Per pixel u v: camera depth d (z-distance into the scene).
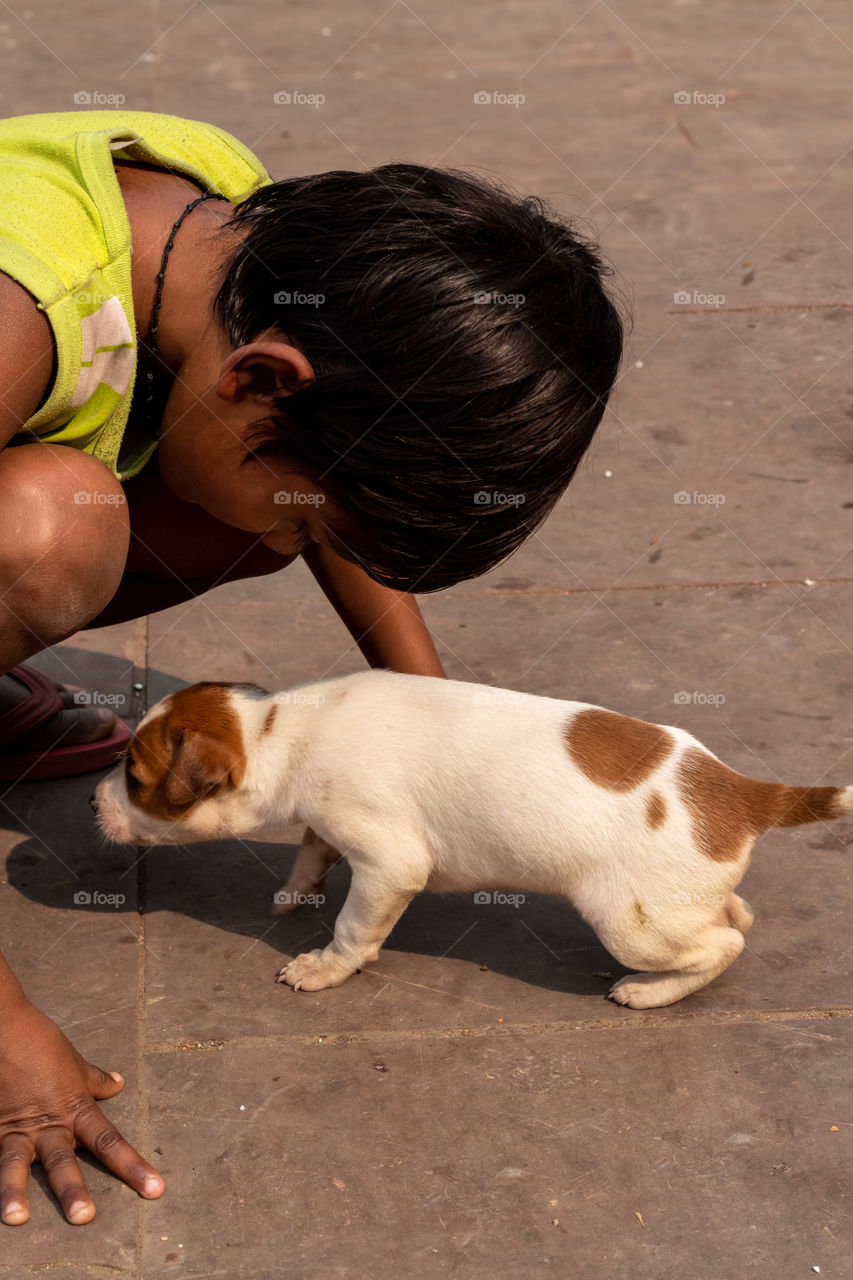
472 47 9.53
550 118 8.09
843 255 6.22
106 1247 2.12
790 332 5.54
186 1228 2.16
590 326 2.05
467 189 2.11
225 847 3.10
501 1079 2.44
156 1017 2.59
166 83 8.64
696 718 3.38
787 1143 2.29
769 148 7.59
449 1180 2.24
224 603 3.97
